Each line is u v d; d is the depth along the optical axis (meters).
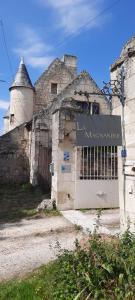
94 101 16.88
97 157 11.45
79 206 11.10
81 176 11.24
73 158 11.24
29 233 8.19
